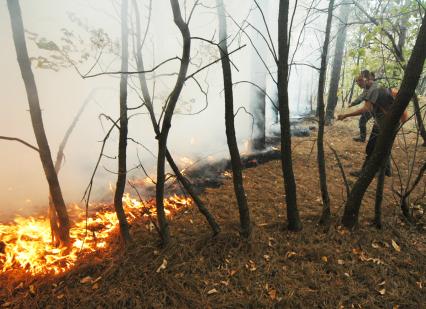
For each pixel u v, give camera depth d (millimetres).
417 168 5102
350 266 2707
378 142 2809
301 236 3047
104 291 2367
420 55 2375
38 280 2436
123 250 2764
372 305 2316
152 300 2314
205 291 2416
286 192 2996
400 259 2807
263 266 2684
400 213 3525
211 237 2924
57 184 2643
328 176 4766
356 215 3133
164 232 2762
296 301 2334
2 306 2217
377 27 3889
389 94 4277
